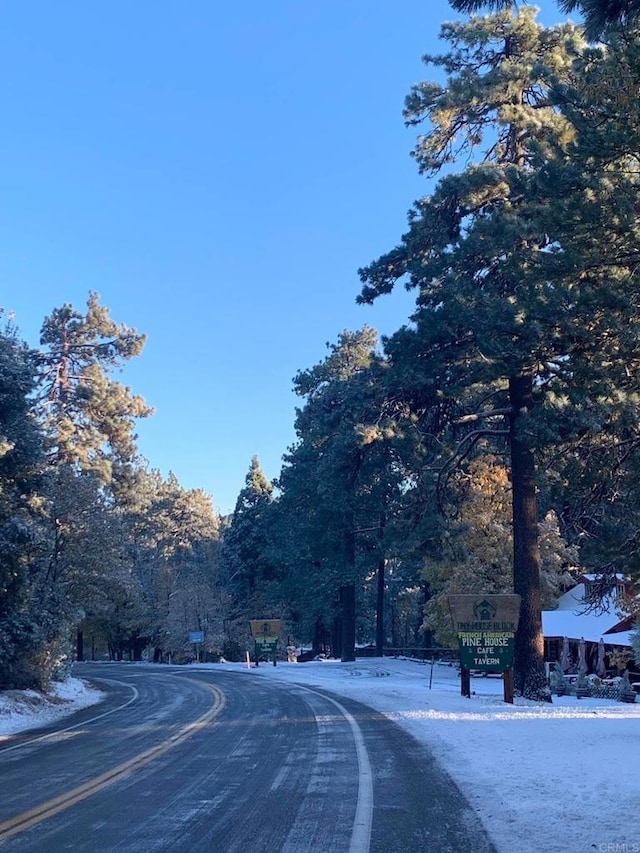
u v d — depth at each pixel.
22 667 28.06
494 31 26.45
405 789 10.06
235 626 79.50
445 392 26.95
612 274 14.03
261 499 85.62
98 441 52.06
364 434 29.77
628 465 15.37
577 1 9.31
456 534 30.55
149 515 90.06
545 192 13.93
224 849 7.44
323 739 14.84
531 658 25.36
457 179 25.41
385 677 40.00
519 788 9.89
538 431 16.75
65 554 33.88
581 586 45.62
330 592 60.03
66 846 7.69
